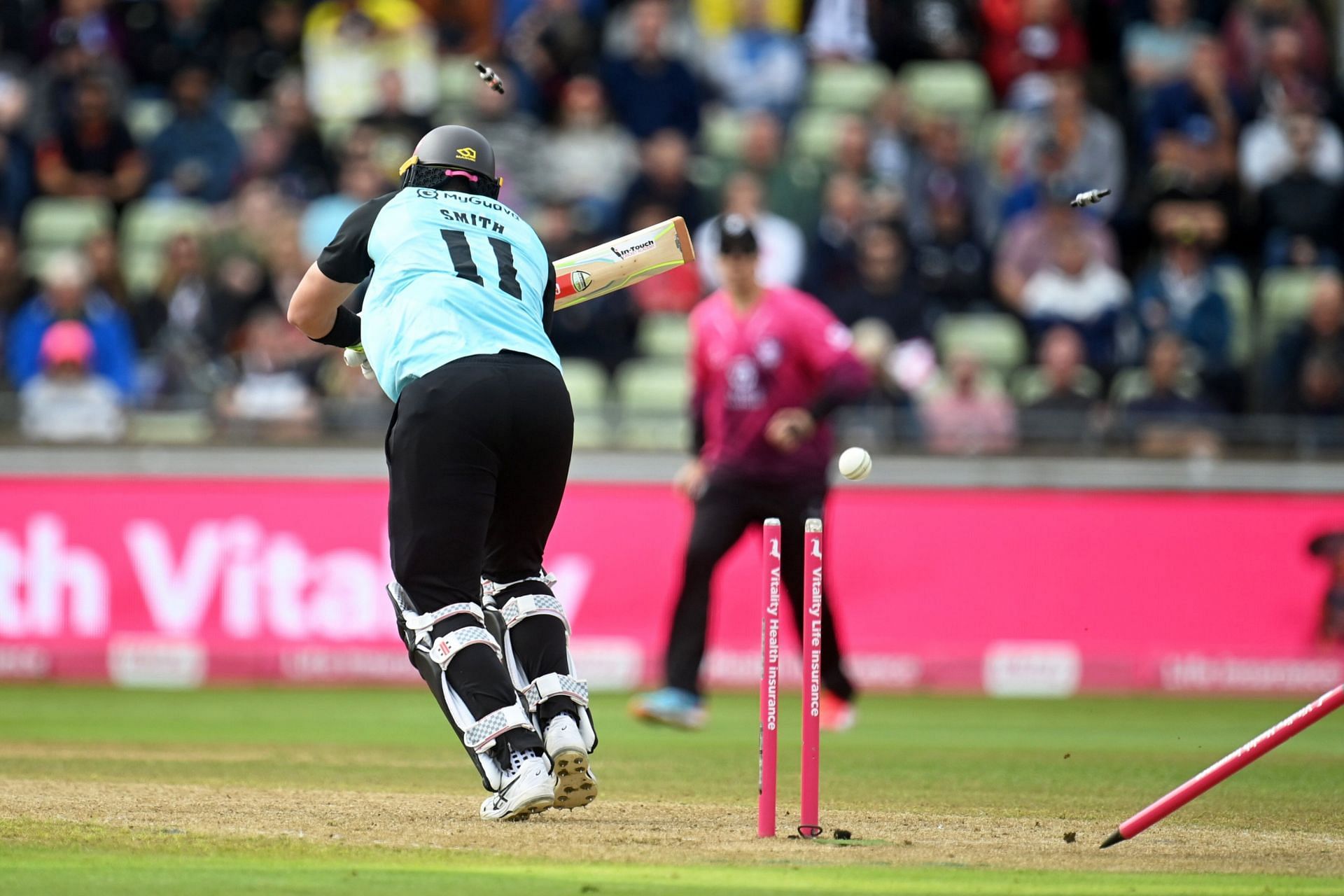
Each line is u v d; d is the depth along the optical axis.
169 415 44.56
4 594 43.47
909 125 55.12
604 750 29.11
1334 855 16.84
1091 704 41.06
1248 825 19.36
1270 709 39.84
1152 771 25.89
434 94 57.38
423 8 60.00
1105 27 60.75
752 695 42.38
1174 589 44.31
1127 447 44.72
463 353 17.83
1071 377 46.03
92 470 43.88
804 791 17.44
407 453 17.86
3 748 27.83
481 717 17.84
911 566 44.28
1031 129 55.03
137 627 43.44
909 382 48.47
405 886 13.93
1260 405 49.03
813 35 60.75
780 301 32.28
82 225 54.78
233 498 43.88
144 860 15.27
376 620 43.50
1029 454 44.62
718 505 32.28
